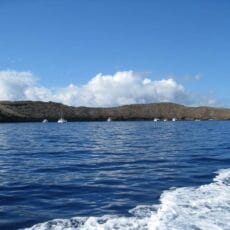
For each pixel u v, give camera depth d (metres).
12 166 27.95
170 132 89.62
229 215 12.23
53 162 30.47
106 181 21.05
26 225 12.19
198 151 39.72
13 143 53.00
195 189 17.48
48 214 13.65
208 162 29.98
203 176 22.22
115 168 26.73
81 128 123.94
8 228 11.91
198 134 79.12
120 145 48.53
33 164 29.20
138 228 11.10
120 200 15.95
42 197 16.86
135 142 54.41
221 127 127.38
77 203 15.51
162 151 39.88
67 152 39.12
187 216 12.16
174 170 25.39
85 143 52.62
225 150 40.84
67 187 19.27
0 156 35.25
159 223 11.44
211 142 53.97
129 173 24.14
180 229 10.84
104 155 36.00
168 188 18.44
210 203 14.00
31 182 20.81
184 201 14.52
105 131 97.88
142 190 18.17
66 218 12.94
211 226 11.08
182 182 20.12
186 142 54.09
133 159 32.50
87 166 27.91
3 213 13.89
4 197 16.89
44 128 124.19
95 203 15.45
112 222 11.82
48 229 11.51
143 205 14.61
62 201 15.97
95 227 11.49
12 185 19.89
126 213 13.41
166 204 14.19
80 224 11.95
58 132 92.62
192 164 28.75
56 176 23.00
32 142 55.16
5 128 123.44
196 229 10.83
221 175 22.14
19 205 15.28
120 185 19.70
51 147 45.62
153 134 80.06
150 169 26.06
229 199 14.68
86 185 19.81
